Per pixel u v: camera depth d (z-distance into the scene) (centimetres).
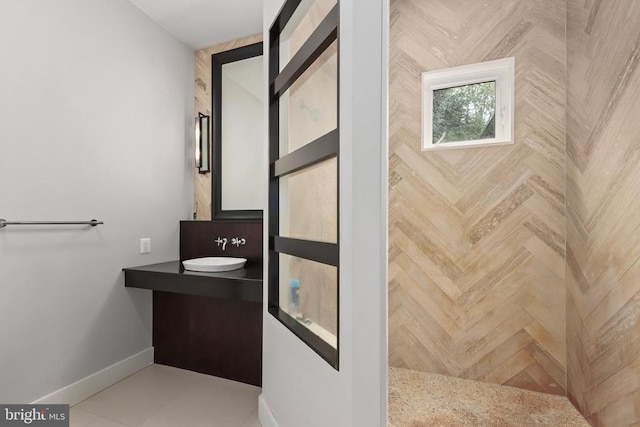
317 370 123
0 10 154
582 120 181
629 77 142
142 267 228
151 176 240
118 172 215
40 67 170
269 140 175
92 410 185
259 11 231
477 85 231
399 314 241
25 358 165
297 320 156
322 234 132
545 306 207
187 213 272
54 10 177
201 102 277
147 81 236
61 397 182
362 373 100
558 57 203
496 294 217
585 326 177
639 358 136
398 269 242
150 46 238
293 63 151
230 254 246
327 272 129
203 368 237
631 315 141
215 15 235
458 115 236
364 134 102
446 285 229
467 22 222
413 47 236
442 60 229
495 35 216
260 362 221
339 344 109
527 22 209
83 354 195
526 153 210
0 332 155
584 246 178
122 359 223
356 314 102
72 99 186
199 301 239
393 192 243
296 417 140
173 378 227
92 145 198
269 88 175
